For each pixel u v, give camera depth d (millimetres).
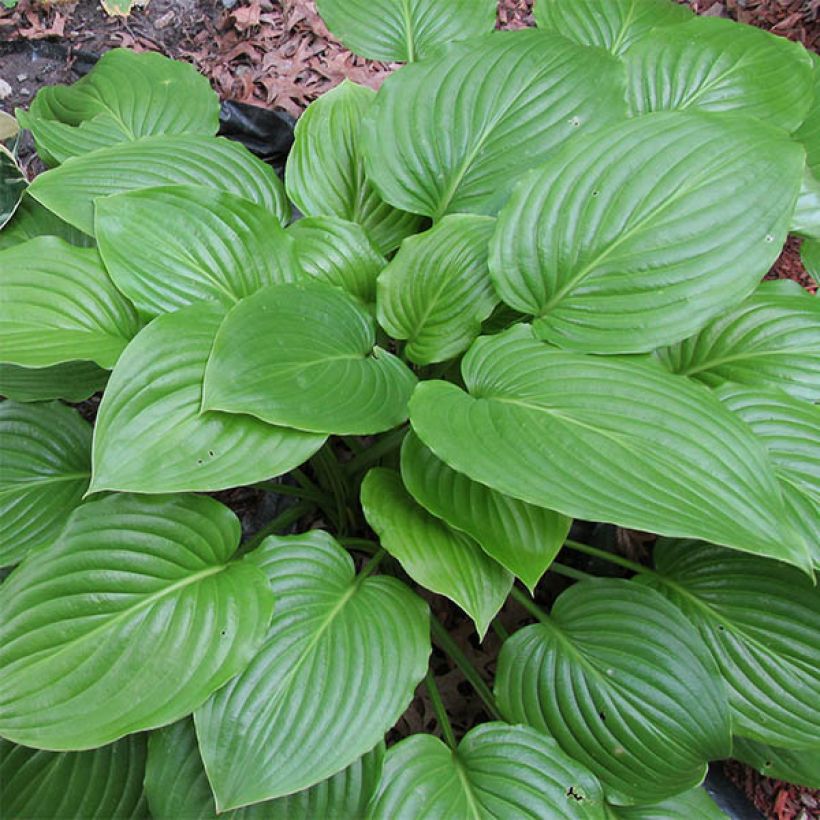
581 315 696
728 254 673
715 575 726
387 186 802
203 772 638
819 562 665
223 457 643
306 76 1184
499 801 649
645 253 687
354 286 813
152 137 830
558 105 795
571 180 710
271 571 665
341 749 610
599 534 881
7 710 599
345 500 860
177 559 655
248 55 1192
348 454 931
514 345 701
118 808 661
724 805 783
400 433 775
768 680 695
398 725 818
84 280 728
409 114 804
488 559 667
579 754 682
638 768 671
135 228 717
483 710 827
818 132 849
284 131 1074
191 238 731
